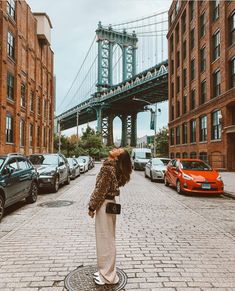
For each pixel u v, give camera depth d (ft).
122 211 27.25
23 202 32.48
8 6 78.23
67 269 13.41
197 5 103.35
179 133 126.52
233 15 76.13
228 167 76.28
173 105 140.87
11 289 11.48
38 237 18.56
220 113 80.74
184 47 123.54
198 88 101.19
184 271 13.25
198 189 37.65
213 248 16.57
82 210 27.71
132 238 18.38
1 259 14.66
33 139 102.42
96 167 128.88
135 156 107.14
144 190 43.91
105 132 333.21
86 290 11.35
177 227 21.39
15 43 82.64
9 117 78.43
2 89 71.72
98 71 313.53
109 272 11.89
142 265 13.92
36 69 105.50
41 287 11.65
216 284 11.95
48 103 127.13
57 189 42.11
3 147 72.74
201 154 96.84
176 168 43.16
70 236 18.79
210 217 25.13
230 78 77.82
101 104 294.87
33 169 32.83
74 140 235.20
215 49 89.51
